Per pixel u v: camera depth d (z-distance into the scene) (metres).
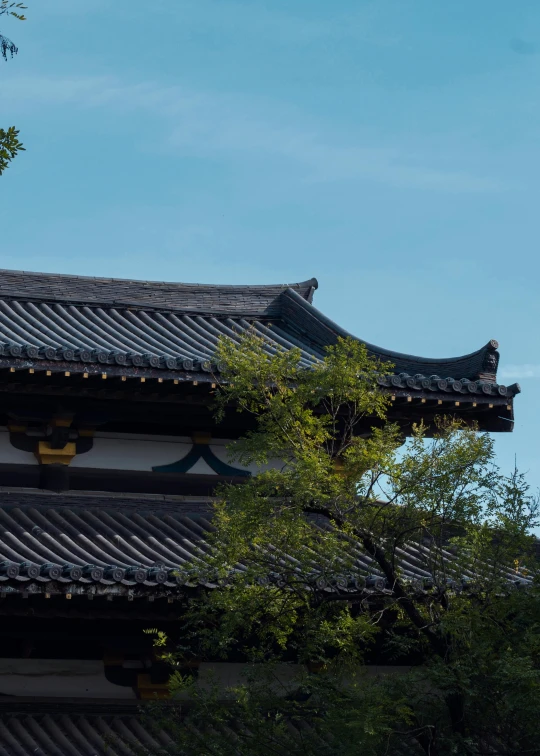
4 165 11.97
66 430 20.20
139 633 18.02
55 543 18.48
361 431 20.97
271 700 15.02
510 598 14.86
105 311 25.05
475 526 15.00
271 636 16.56
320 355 24.34
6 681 17.86
